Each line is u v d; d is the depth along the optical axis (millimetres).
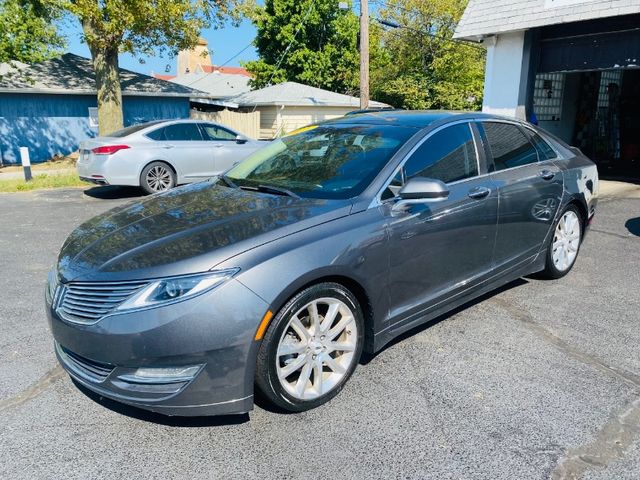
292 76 30828
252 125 21328
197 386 2576
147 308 2531
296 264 2727
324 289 2875
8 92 17109
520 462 2531
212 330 2531
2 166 17234
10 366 3467
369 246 3053
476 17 12625
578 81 14234
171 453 2615
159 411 2615
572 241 5059
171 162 10234
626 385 3209
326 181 3473
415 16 25938
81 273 2785
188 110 21594
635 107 15438
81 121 18828
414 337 3867
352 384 3230
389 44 27484
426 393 3125
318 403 2979
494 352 3631
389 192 3312
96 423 2861
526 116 12281
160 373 2562
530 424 2824
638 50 10008
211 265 2596
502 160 4195
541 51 11828
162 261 2656
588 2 10414
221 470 2490
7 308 4457
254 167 4129
